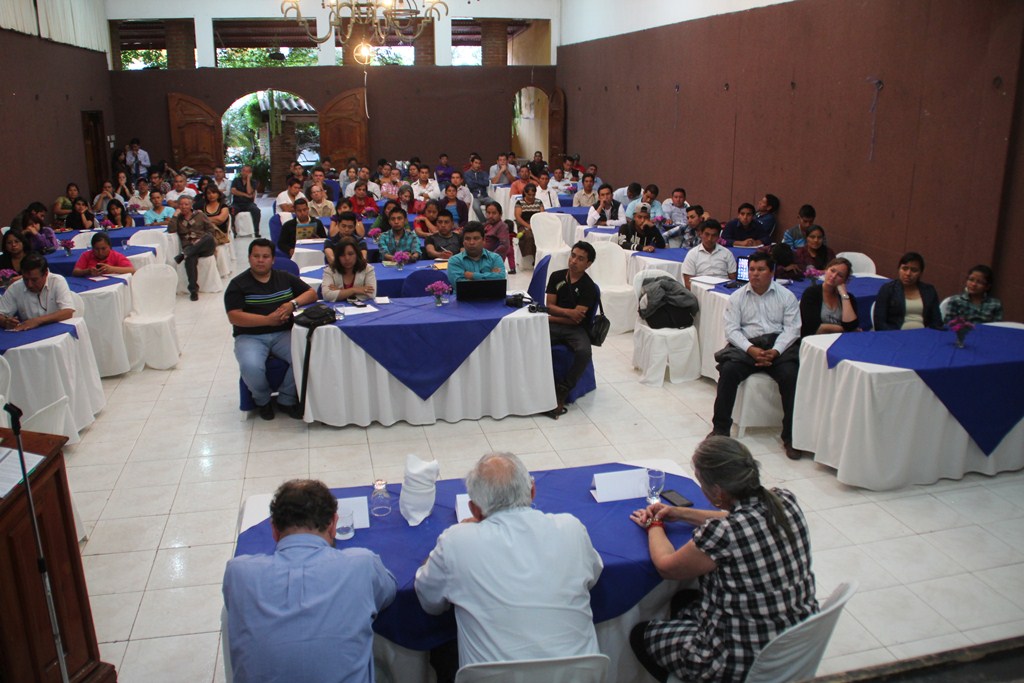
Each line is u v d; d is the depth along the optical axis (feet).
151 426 17.22
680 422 17.43
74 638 8.84
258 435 16.72
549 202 39.37
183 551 12.39
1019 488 14.32
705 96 33.81
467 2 52.65
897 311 16.53
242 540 8.55
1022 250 19.02
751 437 16.49
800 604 7.50
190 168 51.34
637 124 41.29
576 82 50.98
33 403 15.40
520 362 17.19
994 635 10.43
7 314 17.08
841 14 24.66
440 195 42.91
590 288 17.89
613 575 8.23
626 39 41.98
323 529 7.45
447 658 8.12
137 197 38.96
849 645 10.23
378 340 16.39
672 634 7.93
